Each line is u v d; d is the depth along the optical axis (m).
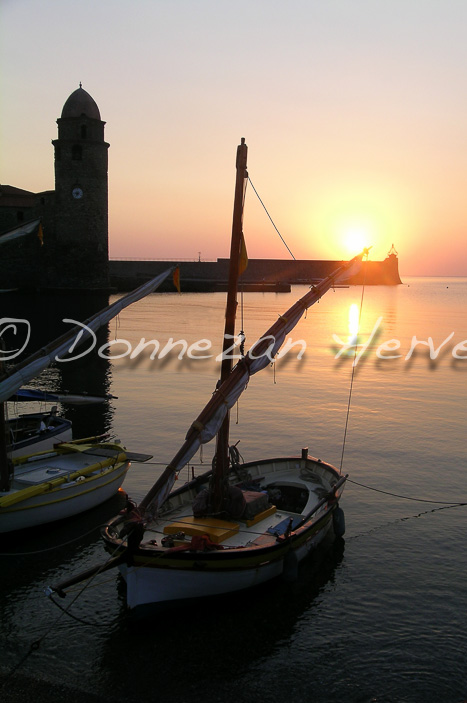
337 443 24.98
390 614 12.92
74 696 10.36
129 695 10.44
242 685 10.75
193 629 12.31
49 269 100.00
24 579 14.14
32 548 15.62
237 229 14.35
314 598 13.48
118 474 18.62
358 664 11.34
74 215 96.00
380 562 15.12
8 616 12.68
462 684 10.84
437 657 11.55
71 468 18.14
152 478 20.61
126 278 123.50
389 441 25.30
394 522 17.44
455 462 22.61
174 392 34.44
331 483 16.91
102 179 97.38
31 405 30.81
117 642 11.88
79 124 94.69
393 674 11.08
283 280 192.75
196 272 172.00
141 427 26.84
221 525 13.80
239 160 14.16
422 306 127.69
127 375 39.88
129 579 12.16
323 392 35.34
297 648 11.77
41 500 16.14
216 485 14.20
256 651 11.66
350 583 14.12
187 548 12.32
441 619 12.75
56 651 11.57
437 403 32.69
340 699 10.47
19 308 75.25
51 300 87.31
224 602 13.17
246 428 27.08
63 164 94.94
